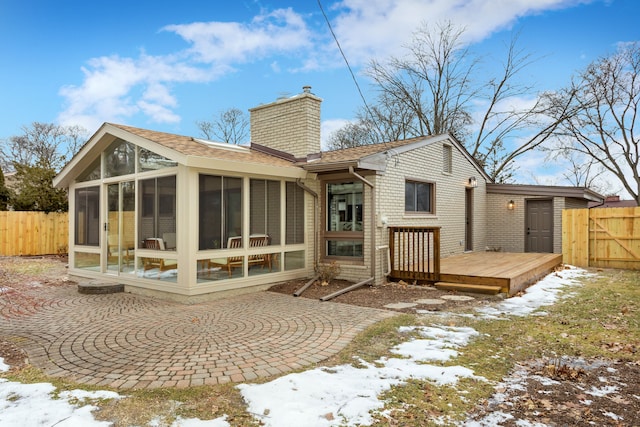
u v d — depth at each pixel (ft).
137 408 9.68
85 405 9.83
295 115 31.48
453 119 72.64
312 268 29.32
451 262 31.65
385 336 15.43
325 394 10.41
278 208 27.02
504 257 35.65
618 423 9.25
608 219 35.09
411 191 32.24
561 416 9.57
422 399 10.30
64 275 33.45
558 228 41.22
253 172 24.32
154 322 17.81
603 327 16.78
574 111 63.98
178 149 21.88
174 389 10.75
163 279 23.24
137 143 23.90
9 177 66.54
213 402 10.02
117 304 21.83
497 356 13.50
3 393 10.52
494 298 22.45
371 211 26.94
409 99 73.72
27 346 14.61
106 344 14.73
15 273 34.53
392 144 32.42
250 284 24.90
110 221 27.71
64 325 17.44
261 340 15.02
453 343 14.67
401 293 24.06
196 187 22.06
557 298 22.56
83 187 30.30
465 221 40.65
